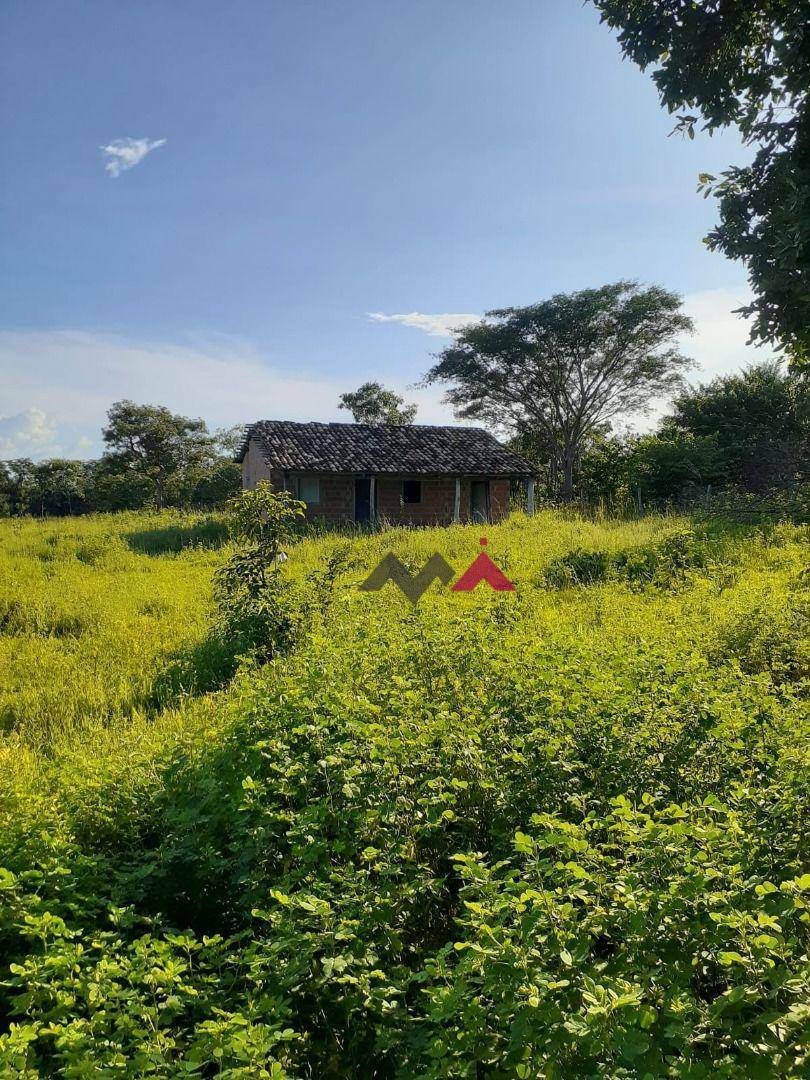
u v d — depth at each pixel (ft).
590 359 125.80
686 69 22.13
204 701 23.80
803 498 55.88
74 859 12.96
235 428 182.09
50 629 35.37
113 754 17.92
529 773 13.84
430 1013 8.16
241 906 12.76
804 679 19.86
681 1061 7.01
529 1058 7.23
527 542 55.01
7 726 23.45
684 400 108.99
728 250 21.86
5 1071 7.90
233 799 14.14
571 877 9.82
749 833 10.85
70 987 9.49
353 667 19.31
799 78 20.62
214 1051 8.09
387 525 77.20
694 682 16.49
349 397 190.80
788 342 21.79
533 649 19.61
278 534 33.01
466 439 96.02
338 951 9.93
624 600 34.14
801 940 9.12
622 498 98.43
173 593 41.81
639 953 8.43
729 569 39.45
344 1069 9.41
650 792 13.33
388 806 12.41
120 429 161.17
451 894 12.82
